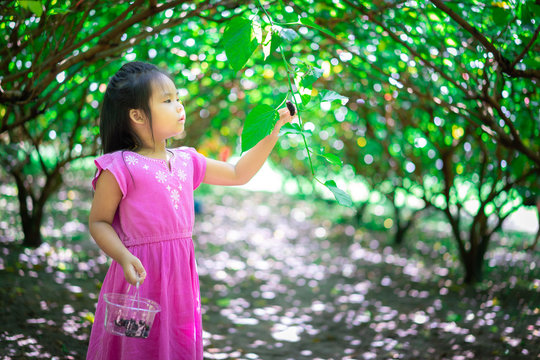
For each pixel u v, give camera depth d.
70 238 5.65
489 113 2.93
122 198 1.89
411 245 7.00
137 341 1.84
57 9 2.22
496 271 5.19
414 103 4.06
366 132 5.58
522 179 4.05
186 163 2.05
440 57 3.07
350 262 6.18
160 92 1.94
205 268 5.59
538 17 2.40
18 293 3.56
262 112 1.80
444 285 4.96
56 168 4.79
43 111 2.93
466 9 2.71
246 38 1.85
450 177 4.91
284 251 6.73
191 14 2.72
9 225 5.59
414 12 2.91
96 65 3.73
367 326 3.91
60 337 3.05
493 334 3.49
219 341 3.51
